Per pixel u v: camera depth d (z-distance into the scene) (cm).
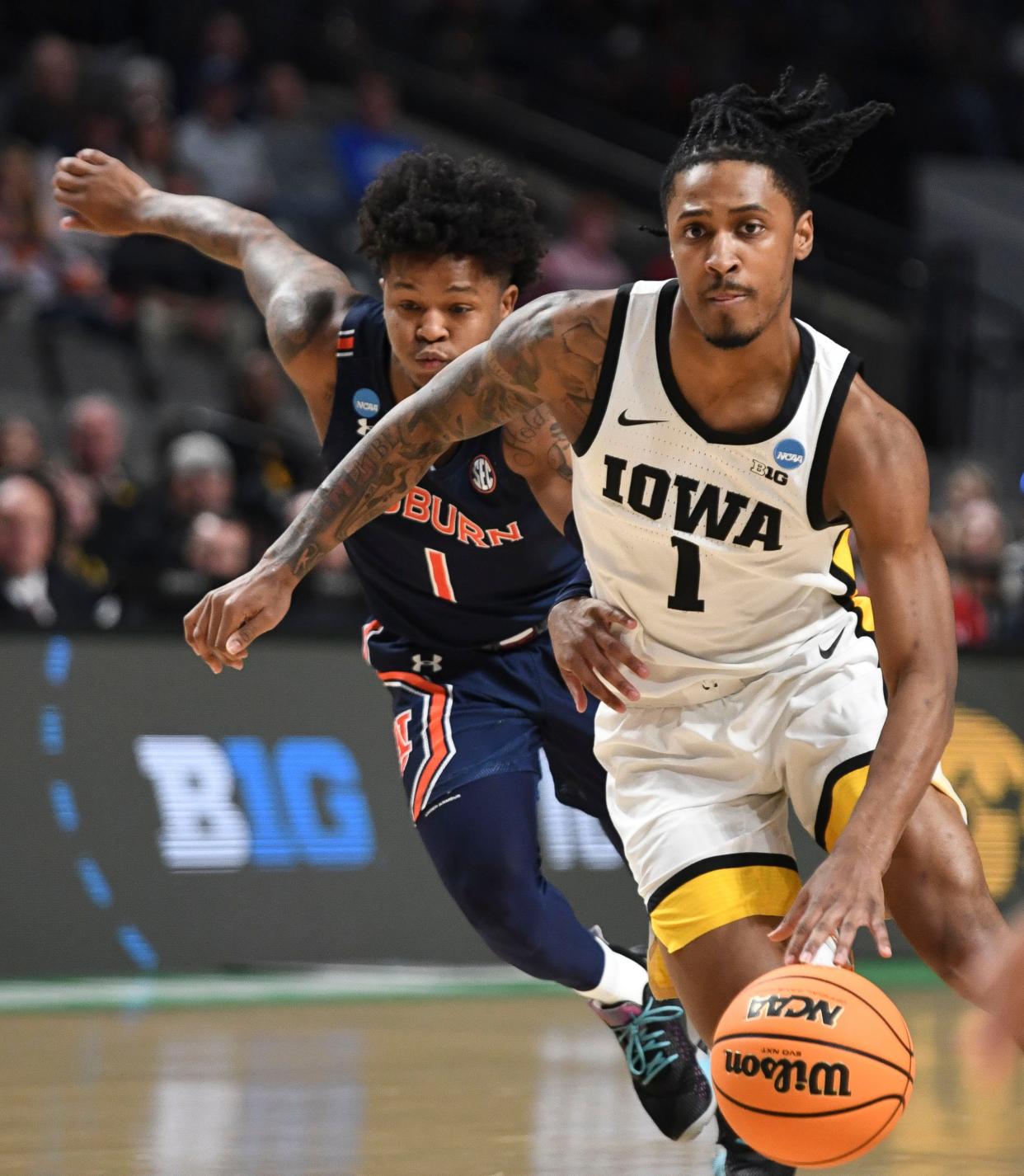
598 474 661
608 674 684
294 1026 1244
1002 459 2991
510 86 3422
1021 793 1709
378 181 816
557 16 3597
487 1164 783
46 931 1417
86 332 2342
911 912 636
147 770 1465
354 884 1514
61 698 1452
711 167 605
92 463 1812
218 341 2434
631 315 639
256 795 1494
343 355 838
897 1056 578
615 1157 806
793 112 616
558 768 896
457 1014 1315
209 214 934
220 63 2816
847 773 659
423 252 791
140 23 3014
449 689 884
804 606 684
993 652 1741
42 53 2497
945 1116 915
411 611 890
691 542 656
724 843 670
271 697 1518
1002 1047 365
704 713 692
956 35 3700
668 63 3491
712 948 651
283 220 2614
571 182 3322
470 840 828
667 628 688
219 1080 1012
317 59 3219
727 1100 588
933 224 3434
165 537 1742
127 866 1445
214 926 1465
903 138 3500
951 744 1688
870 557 634
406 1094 973
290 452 2130
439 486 827
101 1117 886
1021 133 3678
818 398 627
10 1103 928
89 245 2395
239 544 1706
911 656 622
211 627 694
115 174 952
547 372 656
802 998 578
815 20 3644
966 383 2922
